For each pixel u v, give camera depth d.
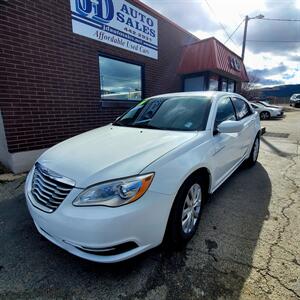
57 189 1.86
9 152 4.22
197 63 8.84
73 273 1.96
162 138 2.41
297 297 1.70
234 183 3.92
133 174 1.77
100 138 2.57
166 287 1.81
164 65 8.28
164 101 3.36
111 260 1.72
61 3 4.72
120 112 6.55
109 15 5.79
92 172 1.82
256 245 2.29
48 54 4.60
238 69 11.45
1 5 3.81
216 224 2.67
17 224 2.68
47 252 2.21
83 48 5.28
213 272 1.95
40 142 4.66
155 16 7.43
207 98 3.13
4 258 2.13
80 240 1.69
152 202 1.80
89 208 1.69
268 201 3.25
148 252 2.19
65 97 5.04
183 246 2.25
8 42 3.96
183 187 2.11
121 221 1.66
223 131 2.64
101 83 6.05
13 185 3.74
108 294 1.75
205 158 2.39
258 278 1.88
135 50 6.80
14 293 1.77
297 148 6.66
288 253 2.17
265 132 9.73
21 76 4.21
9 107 4.10
